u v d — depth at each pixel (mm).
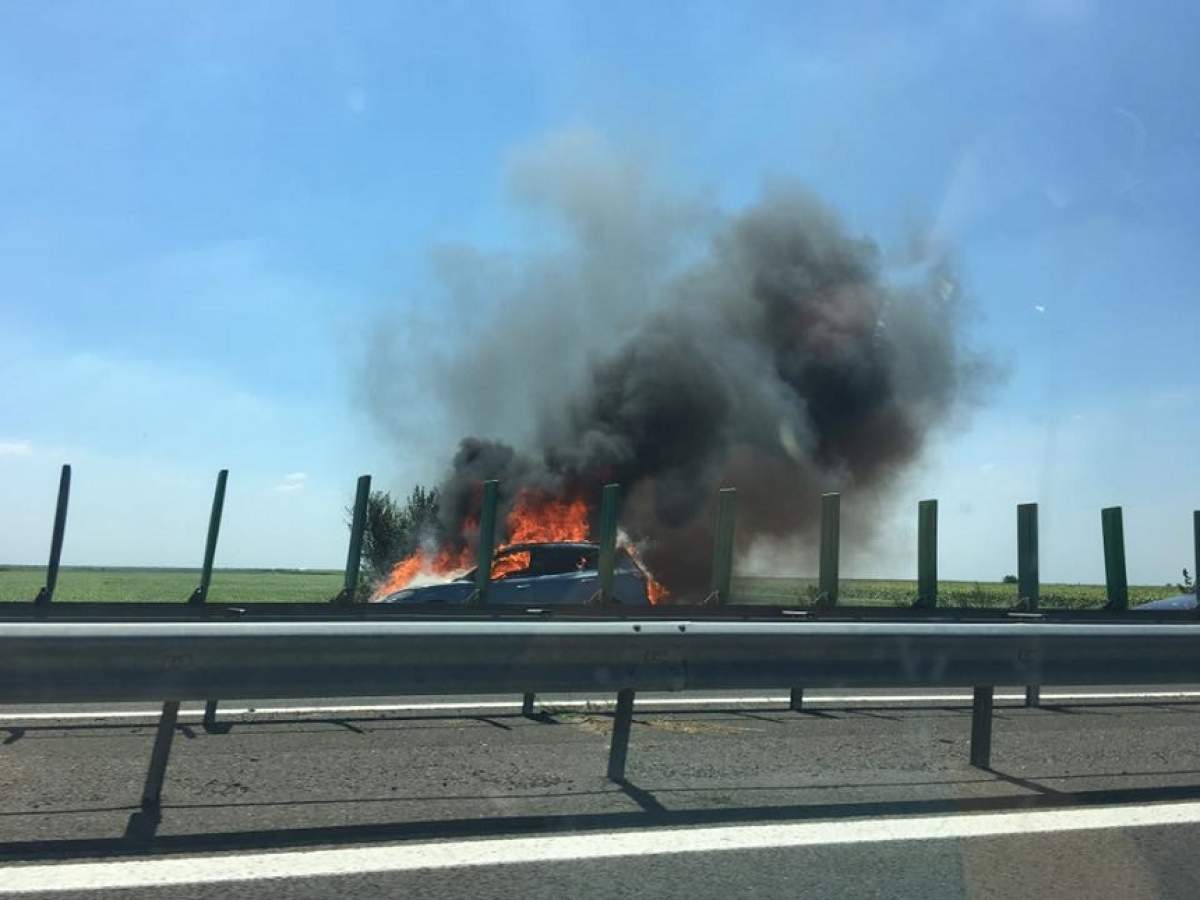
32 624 5758
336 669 6223
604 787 6355
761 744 7809
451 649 6418
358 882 4594
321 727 8281
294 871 4703
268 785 6250
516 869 4816
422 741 7699
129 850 4957
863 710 9703
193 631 5938
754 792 6289
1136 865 5062
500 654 6504
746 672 6922
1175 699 10977
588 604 13586
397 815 5641
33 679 5723
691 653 6816
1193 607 16844
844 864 4992
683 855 5066
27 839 5109
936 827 5598
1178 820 5805
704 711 9500
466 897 4461
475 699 10195
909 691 11242
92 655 5785
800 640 6957
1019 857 5148
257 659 6078
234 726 8297
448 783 6375
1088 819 5789
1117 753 7695
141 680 5848
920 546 15500
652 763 7055
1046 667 7359
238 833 5246
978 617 14945
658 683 6734
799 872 4871
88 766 6711
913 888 4699
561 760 7098
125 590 35438
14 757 6992
